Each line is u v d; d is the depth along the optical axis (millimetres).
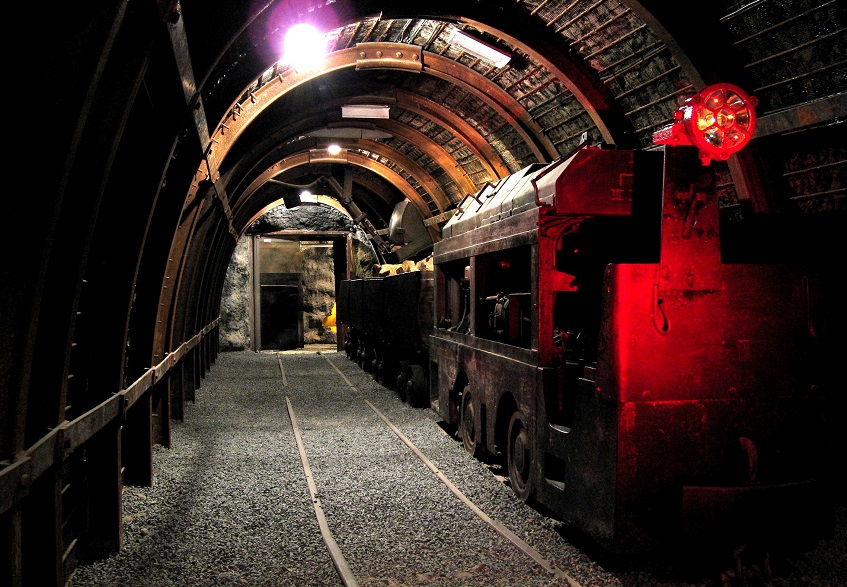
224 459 8258
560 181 5445
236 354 24016
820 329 4902
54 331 3680
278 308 26672
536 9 8797
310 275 29469
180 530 5684
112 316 5262
